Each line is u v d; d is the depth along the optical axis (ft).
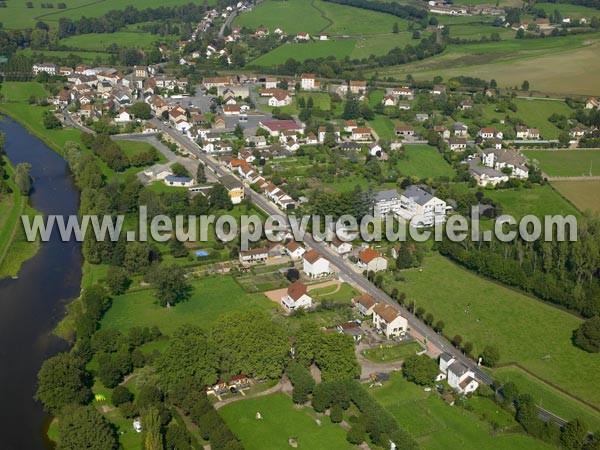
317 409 633.20
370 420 608.60
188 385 630.33
